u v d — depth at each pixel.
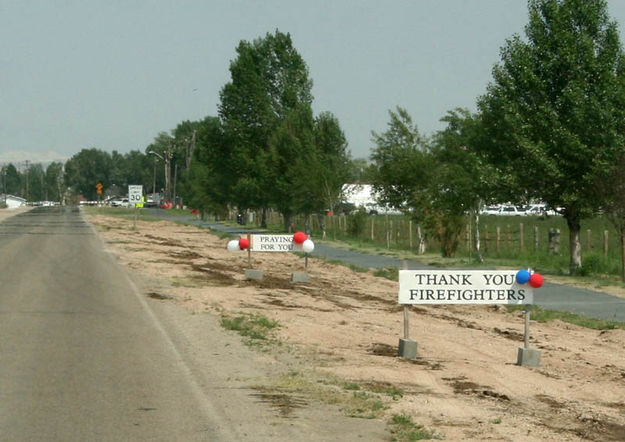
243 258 56.31
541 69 46.91
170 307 28.52
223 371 17.44
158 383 15.98
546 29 47.16
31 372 16.84
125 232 91.56
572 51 45.34
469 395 15.98
